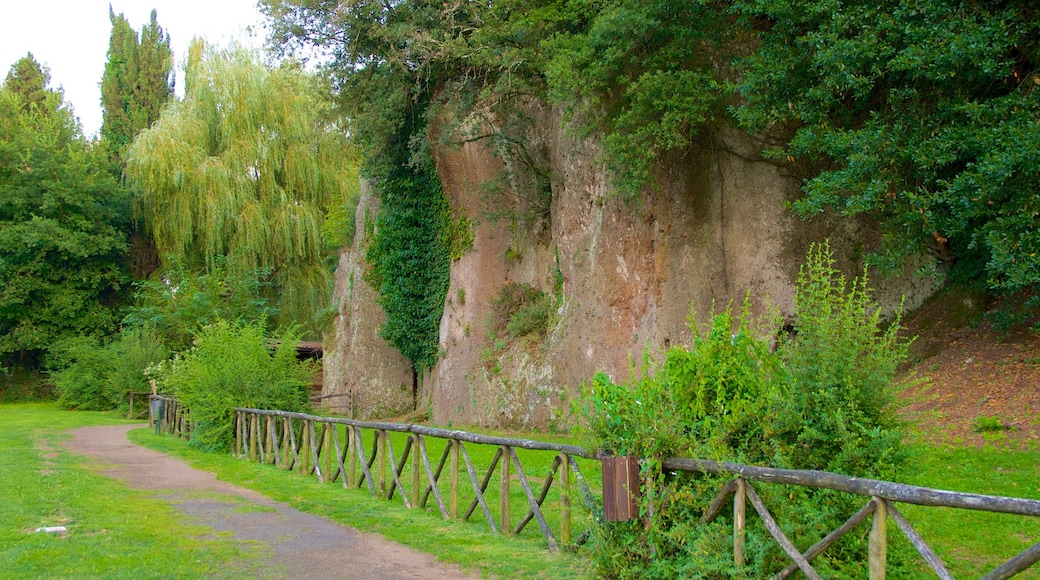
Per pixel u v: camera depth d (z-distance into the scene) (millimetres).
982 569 6344
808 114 13250
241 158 35438
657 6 15094
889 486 4484
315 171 36031
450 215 27594
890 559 5797
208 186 34875
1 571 6688
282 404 17125
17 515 9148
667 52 15555
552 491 11195
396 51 22391
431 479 9727
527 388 22750
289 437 14617
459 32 22078
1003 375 12391
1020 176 10602
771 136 16625
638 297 18281
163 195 35750
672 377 6254
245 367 17109
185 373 18609
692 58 16203
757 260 16828
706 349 6242
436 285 28188
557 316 22203
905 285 15945
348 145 31453
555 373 21609
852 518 4750
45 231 41531
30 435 21734
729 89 14523
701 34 15461
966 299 14758
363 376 31531
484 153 25656
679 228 17641
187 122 36188
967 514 7809
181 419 20531
